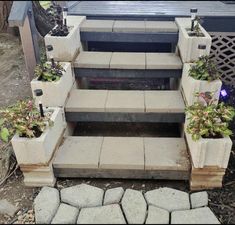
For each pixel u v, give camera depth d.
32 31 3.14
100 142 2.81
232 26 3.80
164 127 3.55
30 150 2.34
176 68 3.30
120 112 2.99
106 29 3.67
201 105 2.47
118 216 2.13
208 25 3.82
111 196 2.31
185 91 2.98
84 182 2.63
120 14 4.05
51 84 2.73
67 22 3.69
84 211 2.19
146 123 3.63
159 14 4.02
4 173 2.69
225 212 2.30
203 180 2.47
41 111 2.51
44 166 2.45
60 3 4.83
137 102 3.05
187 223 2.06
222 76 4.02
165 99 3.10
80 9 4.41
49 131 2.45
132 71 3.41
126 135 3.42
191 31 3.25
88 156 2.62
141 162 2.53
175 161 2.54
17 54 4.78
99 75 3.46
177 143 2.78
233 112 2.42
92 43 4.30
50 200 2.30
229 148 2.25
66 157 2.61
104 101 3.08
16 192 2.52
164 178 2.58
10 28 5.37
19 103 2.53
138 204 2.23
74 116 3.04
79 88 3.75
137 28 3.63
